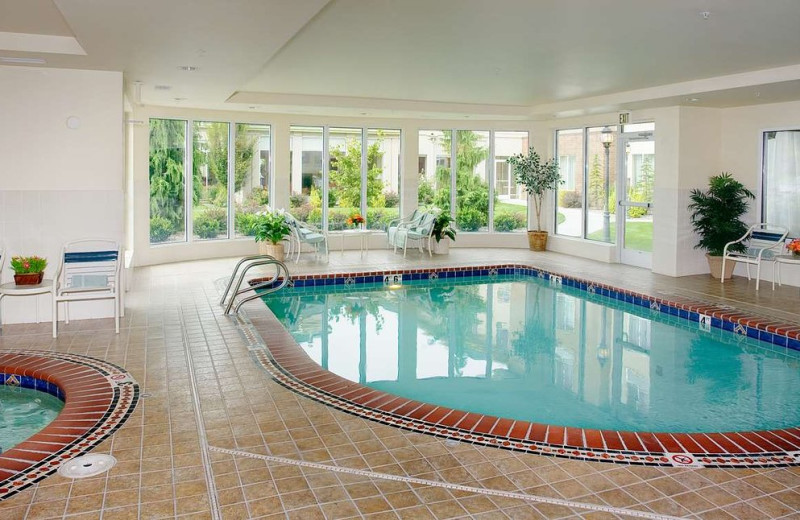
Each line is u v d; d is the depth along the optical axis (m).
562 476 3.29
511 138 13.34
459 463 3.43
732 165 9.75
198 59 6.24
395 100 10.77
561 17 5.41
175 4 4.36
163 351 5.57
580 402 5.04
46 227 6.69
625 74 7.96
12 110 6.54
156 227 10.80
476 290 9.57
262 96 10.02
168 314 7.04
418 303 8.66
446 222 12.23
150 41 5.46
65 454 3.49
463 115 11.57
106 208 6.84
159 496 3.04
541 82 8.73
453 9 5.22
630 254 10.95
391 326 7.45
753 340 6.73
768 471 3.38
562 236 12.66
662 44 6.29
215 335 6.14
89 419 4.00
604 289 9.02
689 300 7.91
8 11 5.11
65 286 6.44
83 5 4.39
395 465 3.40
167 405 4.26
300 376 4.89
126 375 4.89
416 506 2.98
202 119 11.12
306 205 12.59
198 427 3.89
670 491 3.15
